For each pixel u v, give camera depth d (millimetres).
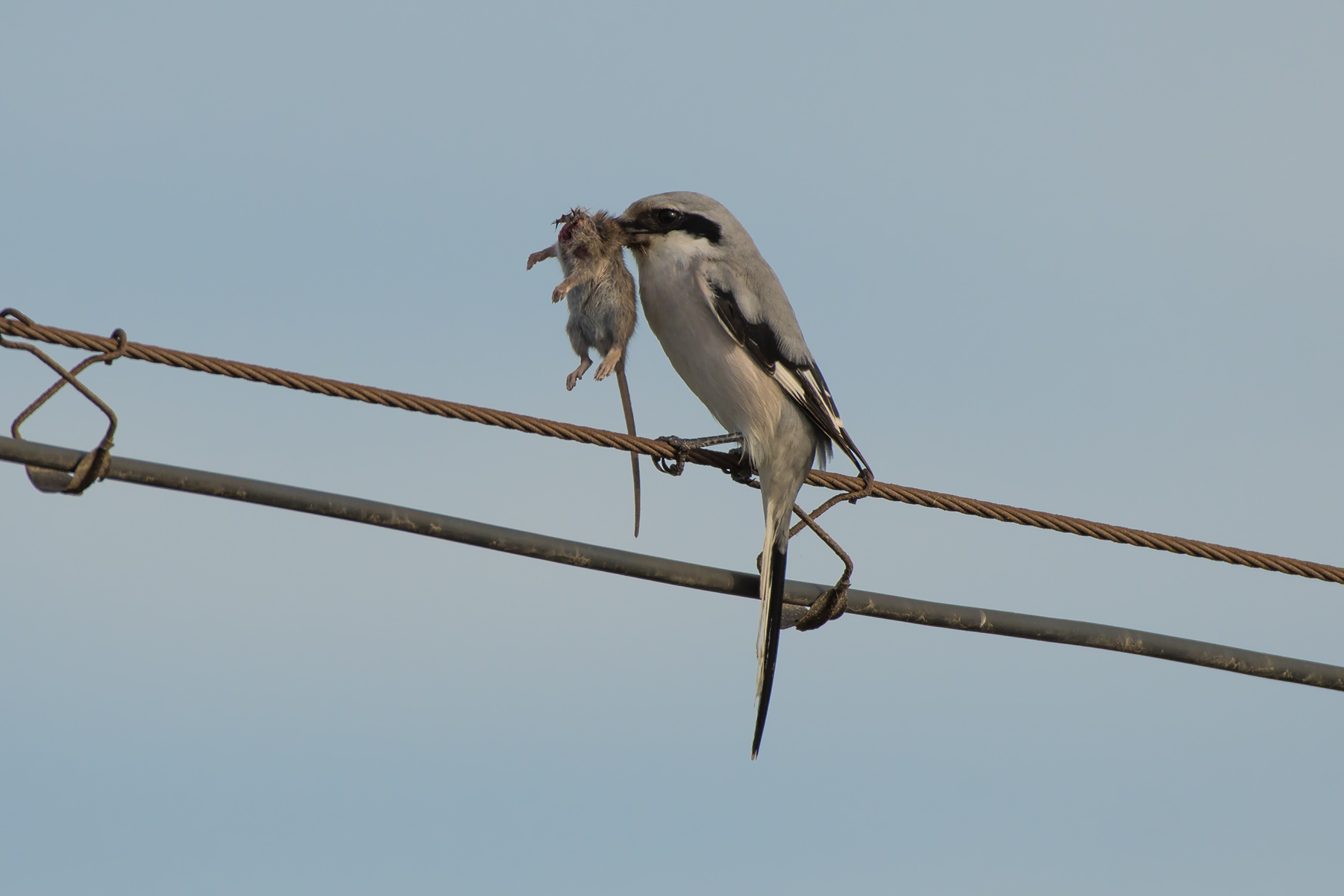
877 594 10344
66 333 7461
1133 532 10633
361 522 8344
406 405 8492
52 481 7539
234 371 7910
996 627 10445
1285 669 11117
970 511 10469
